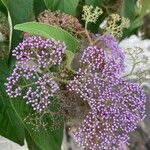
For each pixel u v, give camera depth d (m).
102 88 0.23
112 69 0.24
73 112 0.24
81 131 0.24
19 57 0.23
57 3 0.26
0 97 0.26
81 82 0.23
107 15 0.31
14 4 0.25
